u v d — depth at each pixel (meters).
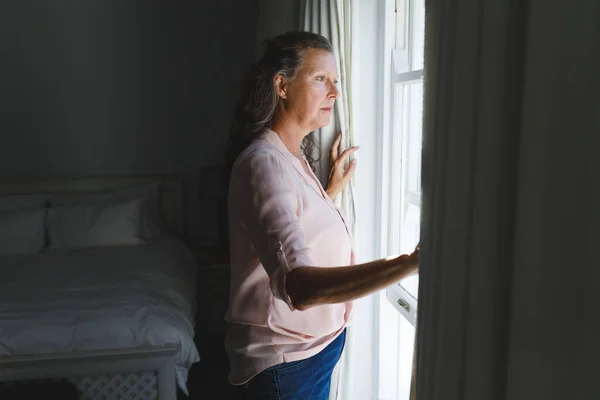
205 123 4.24
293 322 1.33
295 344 1.35
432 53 0.73
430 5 0.74
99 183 4.14
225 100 4.23
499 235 0.57
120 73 4.14
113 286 2.91
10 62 4.03
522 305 0.51
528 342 0.50
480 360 0.59
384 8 2.06
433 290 0.72
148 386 2.33
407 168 2.13
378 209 2.20
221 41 4.17
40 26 4.03
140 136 4.21
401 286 2.09
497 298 0.57
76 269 3.24
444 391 0.67
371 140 2.17
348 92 1.94
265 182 1.21
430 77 0.74
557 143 0.47
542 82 0.48
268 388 1.35
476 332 0.59
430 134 0.74
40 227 3.74
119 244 3.80
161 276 3.12
